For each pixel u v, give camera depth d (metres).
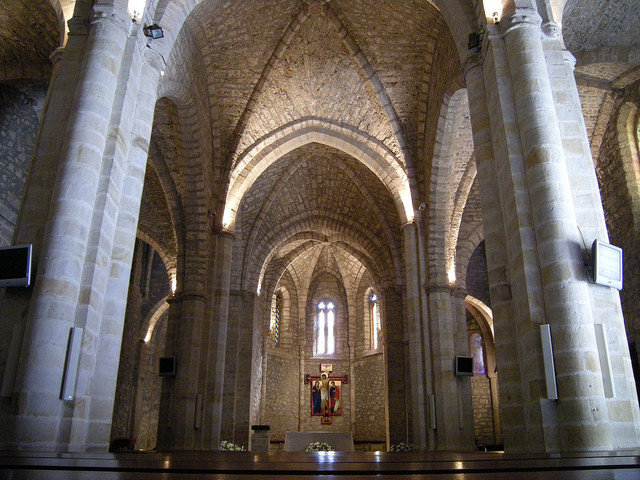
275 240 25.70
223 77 17.39
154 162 17.69
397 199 18.98
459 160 18.62
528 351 7.24
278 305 33.31
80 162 7.82
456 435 15.62
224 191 18.16
